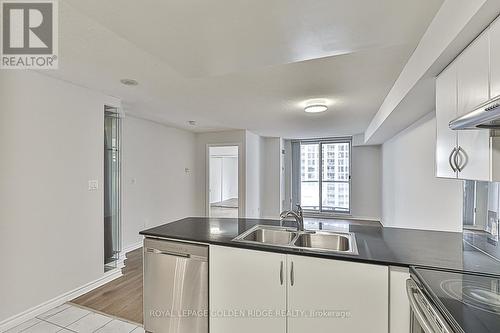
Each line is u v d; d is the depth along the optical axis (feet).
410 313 4.57
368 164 22.25
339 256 5.04
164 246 6.70
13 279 7.20
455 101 4.85
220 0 4.30
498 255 5.06
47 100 8.12
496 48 3.56
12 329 7.04
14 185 7.25
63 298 8.44
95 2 4.34
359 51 6.48
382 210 20.45
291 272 5.41
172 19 4.86
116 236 11.10
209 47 6.00
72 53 6.73
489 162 3.92
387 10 4.69
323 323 5.17
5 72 7.13
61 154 8.49
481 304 3.38
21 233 7.38
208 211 20.15
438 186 9.62
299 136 22.76
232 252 5.95
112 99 10.61
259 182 22.34
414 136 11.82
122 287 9.70
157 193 16.51
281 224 7.97
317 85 9.19
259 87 9.43
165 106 12.24
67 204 8.64
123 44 6.29
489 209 5.45
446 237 6.50
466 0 3.80
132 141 14.61
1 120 7.02
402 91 7.84
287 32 5.38
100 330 7.06
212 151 32.35
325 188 24.32
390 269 4.74
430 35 5.20
